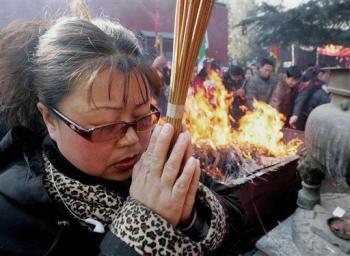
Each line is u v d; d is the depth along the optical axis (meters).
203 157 2.27
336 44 5.55
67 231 0.60
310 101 4.05
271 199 2.32
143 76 0.58
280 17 5.71
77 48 0.55
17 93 0.68
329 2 5.02
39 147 0.70
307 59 6.77
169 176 0.52
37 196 0.60
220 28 10.03
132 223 0.52
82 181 0.63
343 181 1.49
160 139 0.52
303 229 1.79
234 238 0.80
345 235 1.62
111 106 0.54
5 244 0.58
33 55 0.61
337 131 1.40
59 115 0.57
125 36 0.61
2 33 0.67
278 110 4.15
